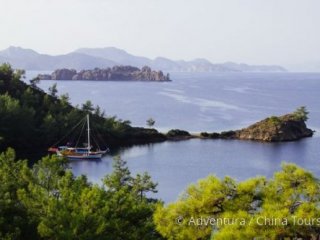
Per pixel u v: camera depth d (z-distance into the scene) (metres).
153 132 156.38
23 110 129.38
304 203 20.59
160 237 32.19
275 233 19.66
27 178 40.03
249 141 150.50
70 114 146.75
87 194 30.38
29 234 31.28
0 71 158.62
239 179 96.81
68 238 26.45
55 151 126.75
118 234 28.44
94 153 123.56
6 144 123.38
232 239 19.91
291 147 138.75
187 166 110.56
